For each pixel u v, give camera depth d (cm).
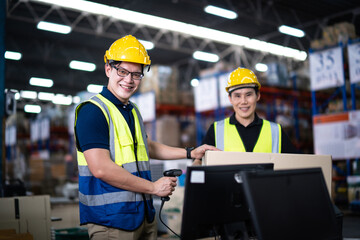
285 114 1171
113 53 202
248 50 1568
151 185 189
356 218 695
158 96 1109
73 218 604
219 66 1007
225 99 963
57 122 1564
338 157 759
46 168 1260
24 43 1370
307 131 1169
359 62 770
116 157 193
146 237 207
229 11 1050
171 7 1116
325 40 855
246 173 137
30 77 1573
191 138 1251
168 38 1420
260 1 1091
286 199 149
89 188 191
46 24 1106
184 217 162
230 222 174
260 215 136
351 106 878
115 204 188
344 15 1158
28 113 1722
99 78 1730
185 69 1753
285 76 1076
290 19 1204
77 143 197
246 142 291
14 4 1063
